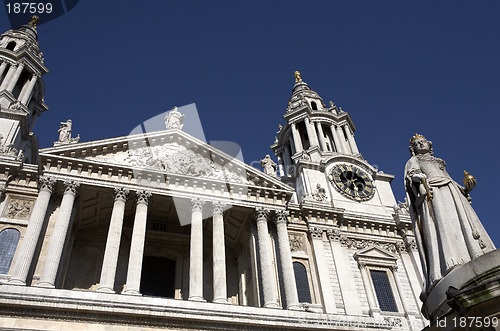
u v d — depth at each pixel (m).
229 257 41.62
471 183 11.38
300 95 63.06
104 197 35.78
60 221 30.91
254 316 29.28
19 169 35.31
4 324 24.47
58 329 25.16
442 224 10.59
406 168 12.29
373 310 36.66
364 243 42.22
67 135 38.06
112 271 29.55
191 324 27.89
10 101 47.66
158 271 39.97
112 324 26.34
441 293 9.48
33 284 29.45
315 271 38.25
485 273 8.50
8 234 32.44
